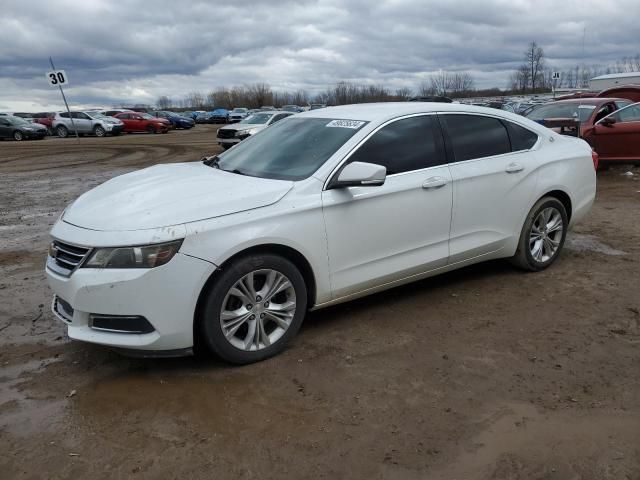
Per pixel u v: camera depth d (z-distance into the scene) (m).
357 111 4.77
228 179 4.15
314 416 3.22
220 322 3.64
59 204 10.11
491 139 5.10
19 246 7.02
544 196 5.45
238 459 2.85
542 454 2.88
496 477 2.72
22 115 43.31
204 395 3.45
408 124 4.61
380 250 4.33
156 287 3.40
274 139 4.80
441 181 4.59
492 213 5.02
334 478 2.72
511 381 3.58
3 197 10.91
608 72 63.00
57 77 23.55
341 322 4.50
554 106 12.92
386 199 4.28
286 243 3.79
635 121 11.61
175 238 3.42
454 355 3.93
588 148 5.97
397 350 4.02
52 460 2.86
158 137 32.12
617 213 8.42
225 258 3.56
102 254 3.43
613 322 4.43
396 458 2.86
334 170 4.10
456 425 3.13
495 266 5.85
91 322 3.54
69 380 3.65
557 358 3.87
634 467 2.79
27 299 5.09
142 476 2.74
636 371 3.69
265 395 3.44
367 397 3.41
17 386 3.58
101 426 3.14
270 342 3.88
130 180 4.39
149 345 3.47
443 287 5.26
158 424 3.15
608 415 3.21
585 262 5.96
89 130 34.00
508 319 4.52
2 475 2.75
